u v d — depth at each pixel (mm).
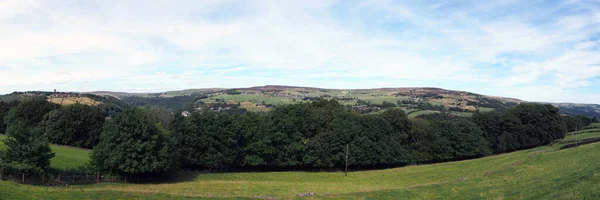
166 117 123750
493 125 123438
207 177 74250
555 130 127875
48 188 46406
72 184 53562
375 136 97062
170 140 68812
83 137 99875
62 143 97750
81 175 58312
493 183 43344
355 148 91875
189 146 79750
